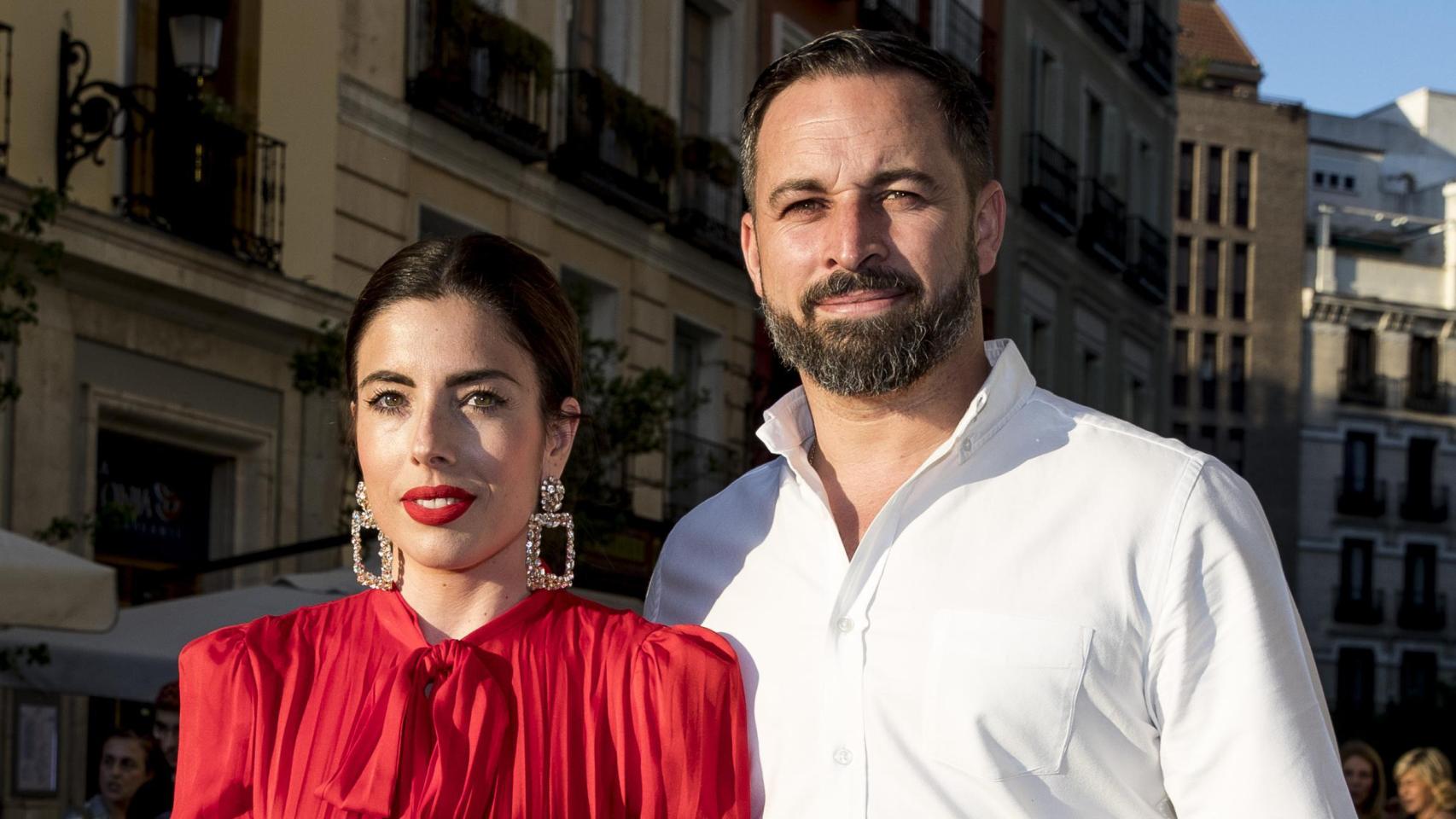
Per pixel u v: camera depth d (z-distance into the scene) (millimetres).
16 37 10750
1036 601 2939
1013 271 24797
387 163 14078
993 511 3031
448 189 14891
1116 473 2998
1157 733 2906
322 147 13281
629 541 15734
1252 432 48719
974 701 2898
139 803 7785
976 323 3199
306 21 13172
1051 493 3018
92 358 11266
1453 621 50094
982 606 2955
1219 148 49062
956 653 2930
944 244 3064
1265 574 2896
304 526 13078
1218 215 48906
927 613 2984
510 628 3066
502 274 3062
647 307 17750
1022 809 2867
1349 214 55656
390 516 3023
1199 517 2914
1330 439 49625
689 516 3387
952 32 23016
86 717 11234
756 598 3160
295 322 12812
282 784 2949
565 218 16469
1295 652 2867
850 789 2943
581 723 3006
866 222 3047
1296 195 49500
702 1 18844
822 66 3129
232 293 12172
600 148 16609
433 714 2943
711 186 18547
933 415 3137
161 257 11508
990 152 3238
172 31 11523
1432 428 50656
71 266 10961
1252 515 2953
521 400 3049
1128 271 28797
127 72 11742
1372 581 49625
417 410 2990
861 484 3186
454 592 3068
